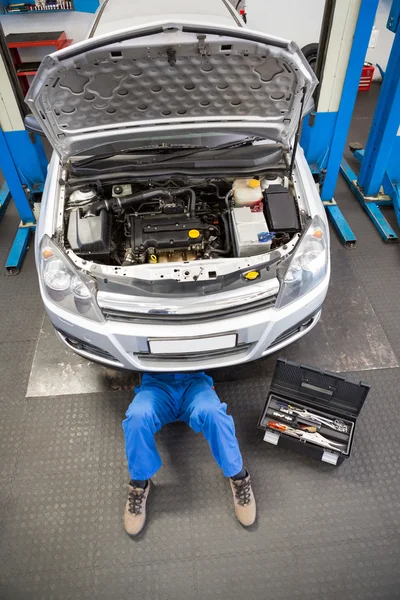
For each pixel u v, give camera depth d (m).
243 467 2.20
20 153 3.21
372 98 5.06
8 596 1.87
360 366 2.64
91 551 1.99
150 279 1.92
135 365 2.10
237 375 2.61
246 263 1.98
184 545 1.99
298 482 2.19
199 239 2.10
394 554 1.96
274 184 2.35
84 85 2.03
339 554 1.96
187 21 1.73
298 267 2.02
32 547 2.00
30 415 2.46
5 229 3.66
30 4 4.49
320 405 2.26
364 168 3.72
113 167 2.34
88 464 2.26
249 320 1.97
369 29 2.77
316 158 3.50
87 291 1.96
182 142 2.39
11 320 2.93
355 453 2.28
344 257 3.32
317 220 2.21
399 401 2.47
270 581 1.89
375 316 2.91
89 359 2.26
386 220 3.61
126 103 2.23
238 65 2.02
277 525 2.04
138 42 1.82
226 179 2.41
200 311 1.92
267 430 2.21
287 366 2.16
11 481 2.21
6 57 2.81
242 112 2.36
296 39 4.87
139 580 1.90
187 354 2.08
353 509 2.09
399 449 2.29
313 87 2.02
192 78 2.11
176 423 2.42
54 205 2.31
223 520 2.07
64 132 2.27
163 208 2.27
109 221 2.27
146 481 2.04
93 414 2.45
